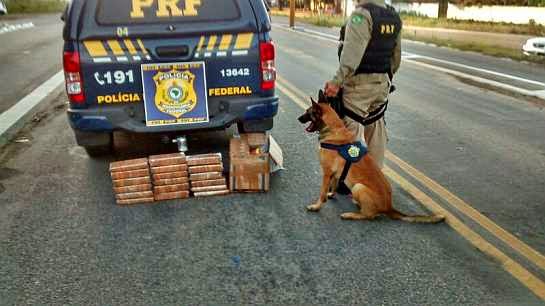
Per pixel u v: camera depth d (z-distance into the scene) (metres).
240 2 4.72
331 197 4.48
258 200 4.40
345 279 3.20
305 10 50.78
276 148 5.20
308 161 5.37
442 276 3.24
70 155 5.54
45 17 32.97
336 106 4.21
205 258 3.45
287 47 16.94
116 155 5.52
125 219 4.03
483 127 6.88
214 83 4.78
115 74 4.57
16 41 17.48
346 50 3.90
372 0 4.00
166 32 4.56
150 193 4.35
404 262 3.40
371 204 3.95
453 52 16.08
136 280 3.18
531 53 14.80
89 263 3.38
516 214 4.15
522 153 5.75
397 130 6.68
